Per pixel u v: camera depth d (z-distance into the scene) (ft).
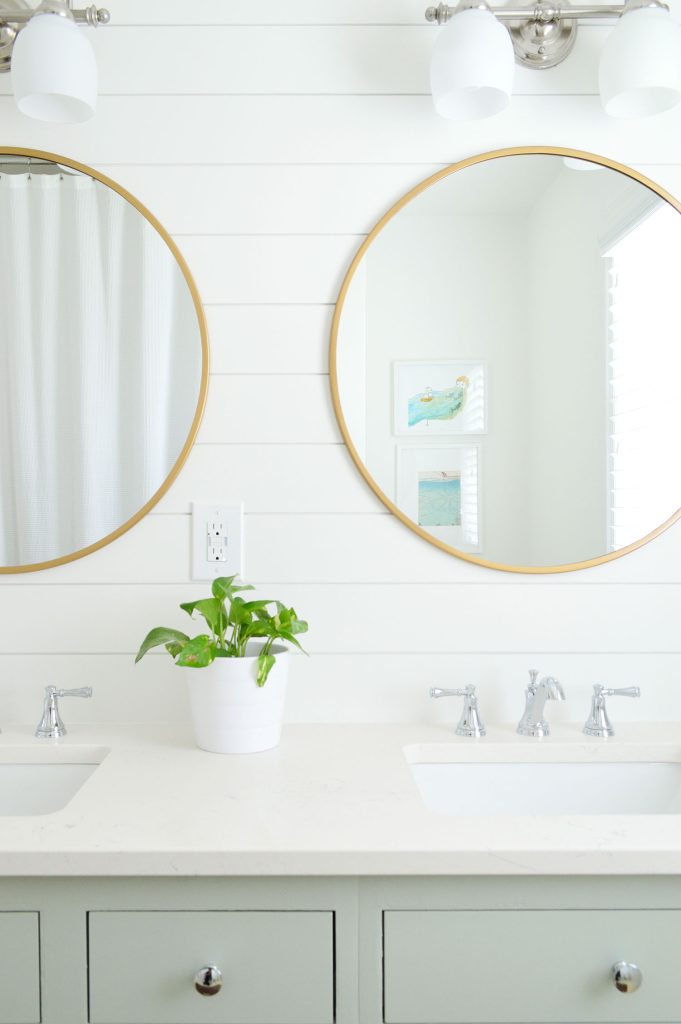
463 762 4.22
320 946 3.02
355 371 4.59
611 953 3.03
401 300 4.60
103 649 4.58
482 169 4.63
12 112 4.63
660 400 4.65
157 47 4.61
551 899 3.03
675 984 3.04
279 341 4.62
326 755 4.00
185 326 4.59
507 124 4.67
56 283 4.60
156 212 4.62
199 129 4.62
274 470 4.61
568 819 3.21
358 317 4.59
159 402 4.58
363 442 4.59
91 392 4.59
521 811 4.21
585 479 4.62
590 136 4.68
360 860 2.91
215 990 2.97
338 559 4.60
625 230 4.65
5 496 4.58
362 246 4.59
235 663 3.95
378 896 3.02
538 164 4.64
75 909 3.01
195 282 4.62
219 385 4.61
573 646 4.62
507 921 3.03
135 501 4.58
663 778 4.20
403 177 4.64
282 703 4.14
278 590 4.60
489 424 4.60
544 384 4.61
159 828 3.09
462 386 4.60
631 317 4.66
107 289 4.60
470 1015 3.03
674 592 4.64
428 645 4.61
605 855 2.93
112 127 4.62
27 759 4.16
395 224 4.61
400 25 4.62
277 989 3.02
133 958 3.02
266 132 4.62
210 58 4.62
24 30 4.03
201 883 3.00
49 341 4.60
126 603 4.58
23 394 4.60
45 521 4.58
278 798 3.41
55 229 4.60
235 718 3.98
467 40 3.99
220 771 3.75
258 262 4.62
